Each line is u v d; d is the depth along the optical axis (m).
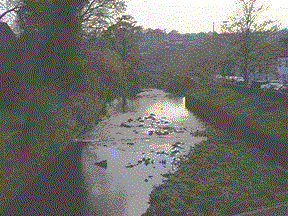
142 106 38.12
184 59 66.94
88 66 24.88
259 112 18.89
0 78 12.57
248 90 26.02
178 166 12.91
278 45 27.70
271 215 7.28
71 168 12.95
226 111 21.28
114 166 13.30
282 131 13.80
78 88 17.91
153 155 15.07
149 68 93.31
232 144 16.05
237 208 8.13
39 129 12.80
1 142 9.45
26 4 17.09
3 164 9.25
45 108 14.13
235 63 29.80
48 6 15.67
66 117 17.89
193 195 9.39
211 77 36.94
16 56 14.05
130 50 50.72
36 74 14.98
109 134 20.77
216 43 44.34
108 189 10.58
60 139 15.95
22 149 10.84
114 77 36.19
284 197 8.68
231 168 11.69
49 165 13.39
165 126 23.59
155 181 11.33
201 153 14.42
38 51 15.06
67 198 9.85
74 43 16.56
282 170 11.12
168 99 47.50
